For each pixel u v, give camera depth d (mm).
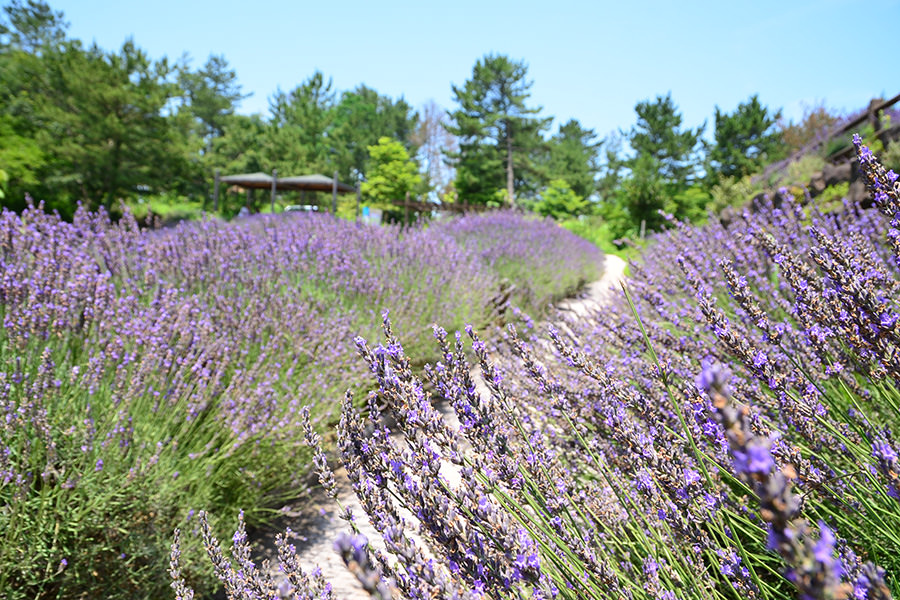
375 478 1104
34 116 26219
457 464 1156
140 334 2840
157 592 2318
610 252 26125
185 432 2777
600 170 57906
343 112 64812
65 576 2105
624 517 1741
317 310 4379
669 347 2477
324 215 7684
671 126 44562
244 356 3471
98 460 2240
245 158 45844
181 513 2547
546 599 1014
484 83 46438
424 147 62469
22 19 44875
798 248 3223
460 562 1009
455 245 7727
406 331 4434
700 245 4500
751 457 455
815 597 411
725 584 1472
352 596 2281
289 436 3029
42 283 2842
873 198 1462
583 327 3445
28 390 2354
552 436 2197
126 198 28391
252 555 2717
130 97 26516
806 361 1893
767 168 15414
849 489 1418
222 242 4812
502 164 47125
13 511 2004
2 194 5922
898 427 1904
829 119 22781
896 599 1350
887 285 1676
